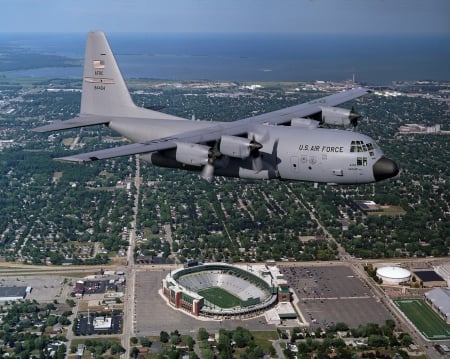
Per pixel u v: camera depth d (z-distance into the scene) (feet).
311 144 246.88
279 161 252.01
